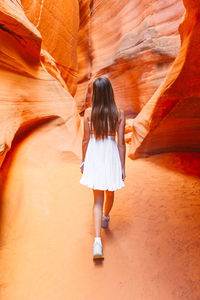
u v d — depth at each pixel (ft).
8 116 8.20
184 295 5.24
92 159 6.53
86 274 5.90
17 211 7.87
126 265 6.20
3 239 6.85
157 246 6.93
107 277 5.81
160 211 8.92
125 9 27.43
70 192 10.35
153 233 7.57
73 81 27.48
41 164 11.56
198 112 12.51
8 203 7.86
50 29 19.90
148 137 14.92
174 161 14.53
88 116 6.56
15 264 6.11
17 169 9.79
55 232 7.57
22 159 10.61
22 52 11.58
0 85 8.68
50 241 7.13
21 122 9.64
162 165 14.25
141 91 25.41
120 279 5.74
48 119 14.02
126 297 5.24
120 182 6.65
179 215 8.58
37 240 7.11
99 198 6.81
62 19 21.84
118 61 27.63
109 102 6.32
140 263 6.26
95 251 6.09
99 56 33.78
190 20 10.77
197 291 5.32
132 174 13.08
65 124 14.57
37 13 17.31
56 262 6.30
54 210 8.83
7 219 7.41
